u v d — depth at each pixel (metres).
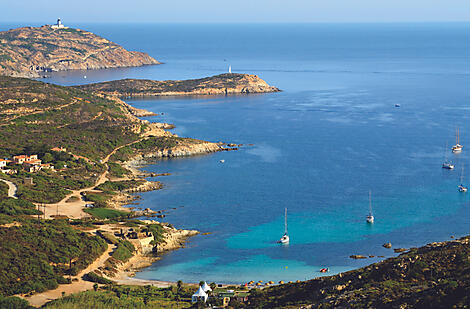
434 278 109.06
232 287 137.50
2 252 138.12
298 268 150.25
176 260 157.00
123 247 158.50
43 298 126.06
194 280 144.38
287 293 124.19
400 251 158.25
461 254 114.75
